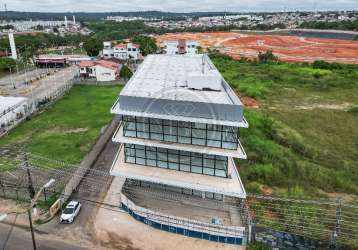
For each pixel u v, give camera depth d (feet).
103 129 183.21
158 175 102.78
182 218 101.45
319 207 117.19
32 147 164.45
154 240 101.04
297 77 329.52
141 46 449.06
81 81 301.22
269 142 169.78
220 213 107.04
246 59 428.56
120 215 112.68
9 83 307.78
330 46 571.28
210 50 498.69
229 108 90.53
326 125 203.10
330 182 134.00
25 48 472.03
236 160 149.38
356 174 142.61
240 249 97.30
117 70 337.52
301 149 165.89
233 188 95.71
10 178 134.31
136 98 96.94
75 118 209.97
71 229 105.91
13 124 193.57
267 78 323.78
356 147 171.42
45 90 279.49
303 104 248.11
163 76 127.24
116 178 134.92
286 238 97.60
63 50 554.05
